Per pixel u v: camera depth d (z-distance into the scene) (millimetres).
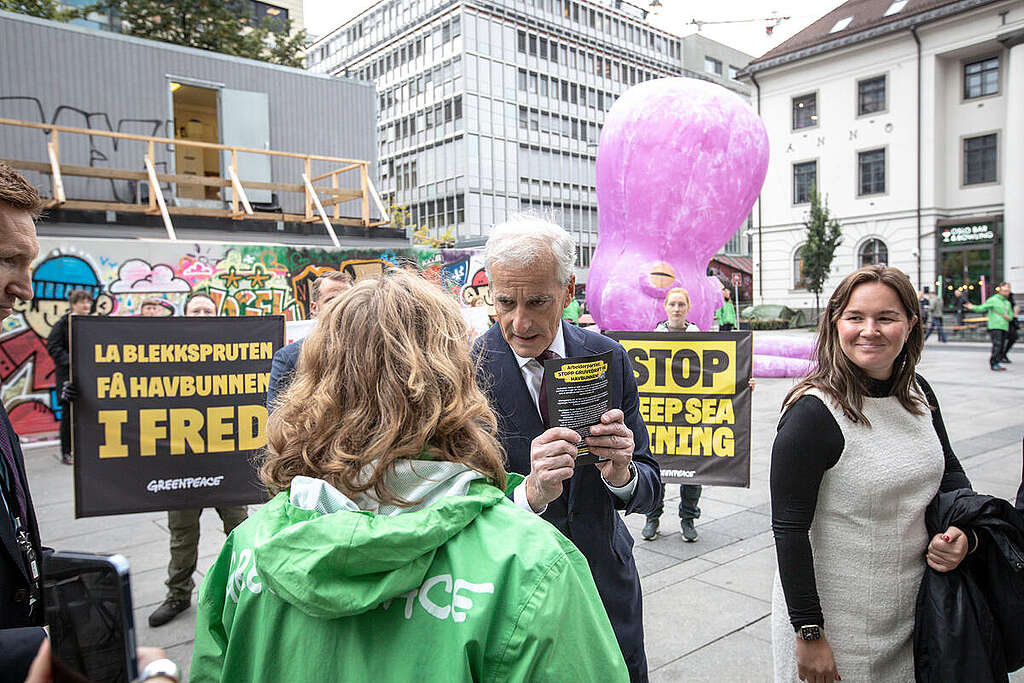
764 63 32281
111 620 789
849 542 1783
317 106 14633
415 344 1035
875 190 29891
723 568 3945
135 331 3379
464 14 47969
